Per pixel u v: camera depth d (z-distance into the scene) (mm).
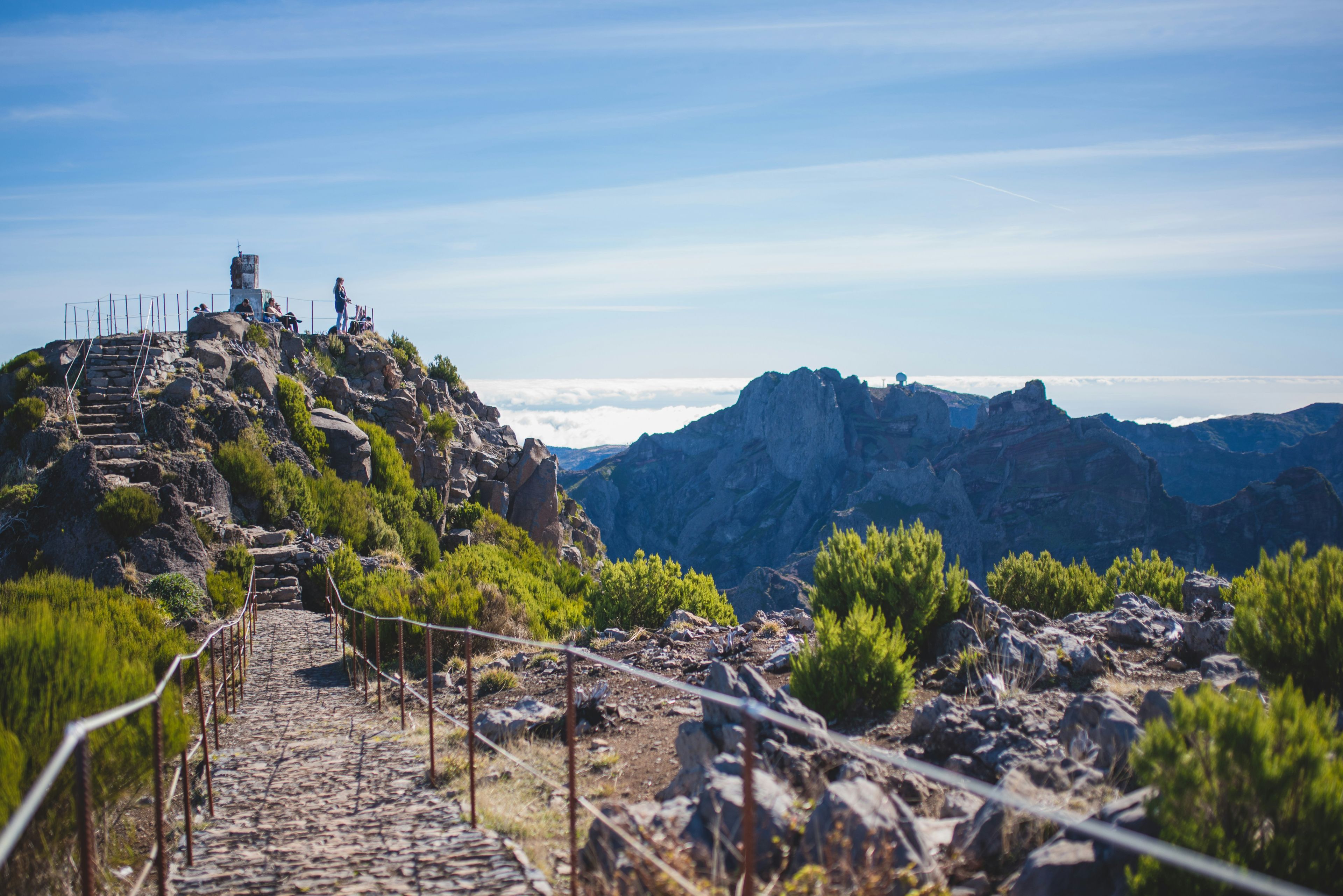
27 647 6641
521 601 19938
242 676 14891
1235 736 4277
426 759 9531
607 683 11477
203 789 8734
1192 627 10633
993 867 4926
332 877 5812
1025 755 6520
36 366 29266
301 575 25125
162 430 26719
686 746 7422
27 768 5621
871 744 7875
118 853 6574
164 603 19453
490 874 5703
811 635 12500
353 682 14977
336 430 34844
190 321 35969
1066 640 10195
